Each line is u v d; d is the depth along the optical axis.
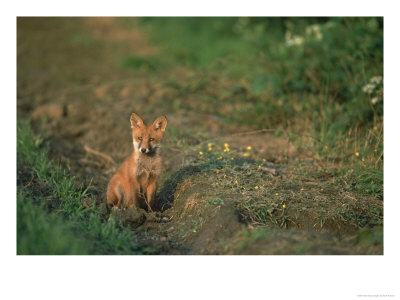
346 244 6.97
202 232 7.59
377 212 8.29
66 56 24.25
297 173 10.12
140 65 21.83
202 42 24.75
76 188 9.80
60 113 15.07
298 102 13.98
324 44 14.31
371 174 9.44
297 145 11.99
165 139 12.57
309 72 13.73
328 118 12.44
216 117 14.90
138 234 7.95
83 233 7.38
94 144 13.34
